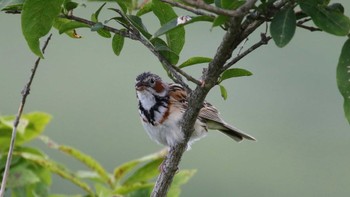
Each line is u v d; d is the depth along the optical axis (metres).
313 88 15.38
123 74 15.86
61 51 15.94
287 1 5.46
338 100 15.41
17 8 6.43
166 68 6.36
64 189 12.62
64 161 14.29
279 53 15.48
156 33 5.55
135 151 15.16
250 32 5.66
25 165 8.55
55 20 6.42
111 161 15.02
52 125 15.27
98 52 15.98
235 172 15.75
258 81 15.41
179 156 6.92
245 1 5.34
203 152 16.02
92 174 8.55
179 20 5.61
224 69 5.89
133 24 6.11
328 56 15.42
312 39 15.39
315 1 5.42
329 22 5.36
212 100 15.37
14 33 15.74
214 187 15.68
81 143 15.16
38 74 15.72
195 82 6.02
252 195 15.59
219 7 5.47
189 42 14.68
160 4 6.16
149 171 8.27
